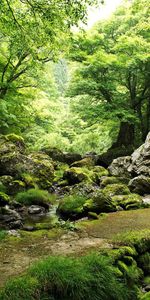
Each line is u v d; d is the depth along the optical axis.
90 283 4.88
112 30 23.64
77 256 5.92
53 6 8.84
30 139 26.19
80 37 20.88
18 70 19.78
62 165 19.55
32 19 9.16
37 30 9.38
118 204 10.52
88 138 27.80
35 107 22.92
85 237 7.14
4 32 10.48
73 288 4.77
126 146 23.59
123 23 22.91
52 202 12.02
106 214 9.18
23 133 25.72
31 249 6.44
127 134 24.19
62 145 27.22
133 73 22.02
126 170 15.91
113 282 5.10
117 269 5.45
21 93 19.75
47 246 6.59
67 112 29.48
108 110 22.06
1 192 11.23
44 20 9.10
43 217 9.86
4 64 18.61
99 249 6.24
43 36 9.62
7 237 7.26
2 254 6.16
